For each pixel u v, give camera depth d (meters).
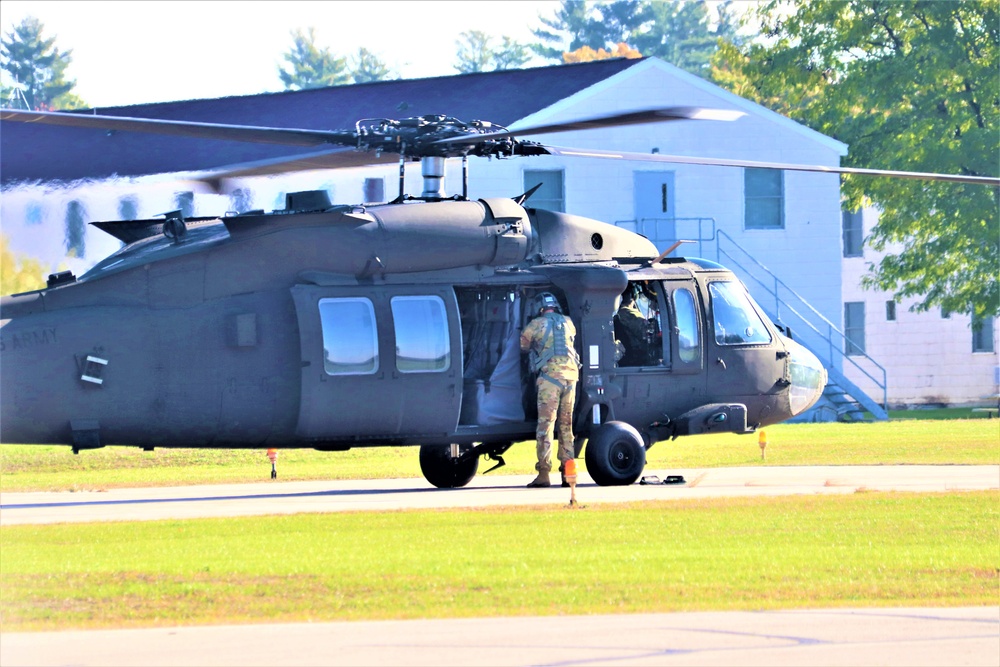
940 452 96.69
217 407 62.31
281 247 63.53
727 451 100.19
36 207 115.62
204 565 40.88
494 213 68.12
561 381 68.19
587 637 32.50
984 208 173.00
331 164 70.19
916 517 52.66
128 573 39.59
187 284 62.09
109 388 60.34
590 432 71.25
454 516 52.56
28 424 59.56
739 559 42.38
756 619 34.34
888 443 106.38
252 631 33.06
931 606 36.19
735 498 59.88
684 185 152.88
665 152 151.88
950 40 180.12
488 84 153.38
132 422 61.09
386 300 65.12
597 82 146.25
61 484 75.12
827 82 199.62
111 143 131.88
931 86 181.75
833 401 155.88
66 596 36.56
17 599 36.25
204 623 33.88
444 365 66.00
